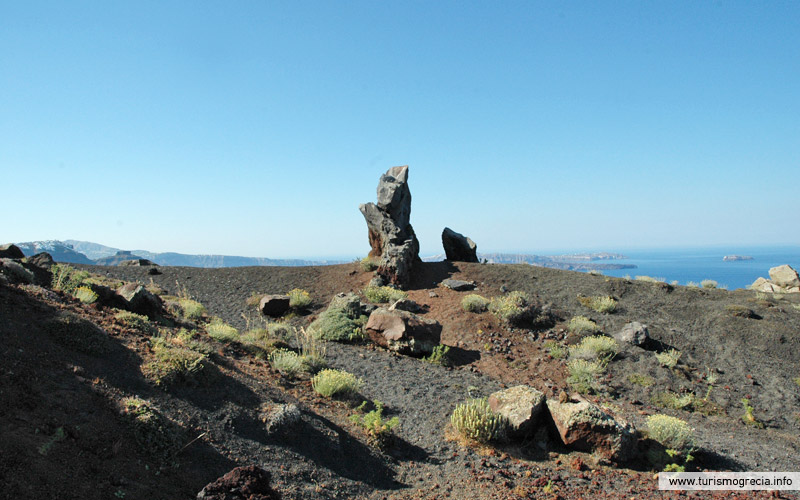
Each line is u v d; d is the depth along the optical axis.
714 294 24.61
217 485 5.53
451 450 9.65
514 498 7.66
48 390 6.55
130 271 28.44
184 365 8.87
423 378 14.23
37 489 4.71
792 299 24.05
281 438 8.23
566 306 22.92
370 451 9.05
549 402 10.61
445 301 23.69
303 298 23.00
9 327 7.71
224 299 24.22
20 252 18.25
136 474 5.80
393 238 29.16
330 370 12.56
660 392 14.74
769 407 14.10
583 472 8.95
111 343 8.97
